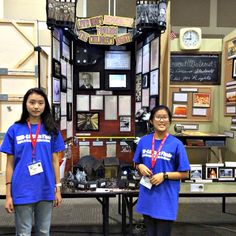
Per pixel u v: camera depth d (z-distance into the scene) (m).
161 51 3.06
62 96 3.02
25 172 1.80
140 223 2.87
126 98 3.66
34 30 3.10
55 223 3.19
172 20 5.48
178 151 1.93
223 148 3.96
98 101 3.64
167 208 1.89
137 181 2.43
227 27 5.53
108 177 2.76
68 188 2.42
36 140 1.84
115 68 3.61
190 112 4.29
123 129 3.67
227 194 2.43
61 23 2.66
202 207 3.75
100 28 3.33
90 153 3.63
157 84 2.85
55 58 2.72
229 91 3.93
